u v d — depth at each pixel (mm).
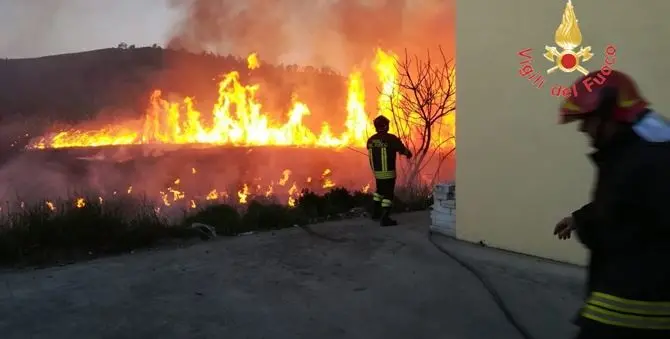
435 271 5699
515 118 6191
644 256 2162
